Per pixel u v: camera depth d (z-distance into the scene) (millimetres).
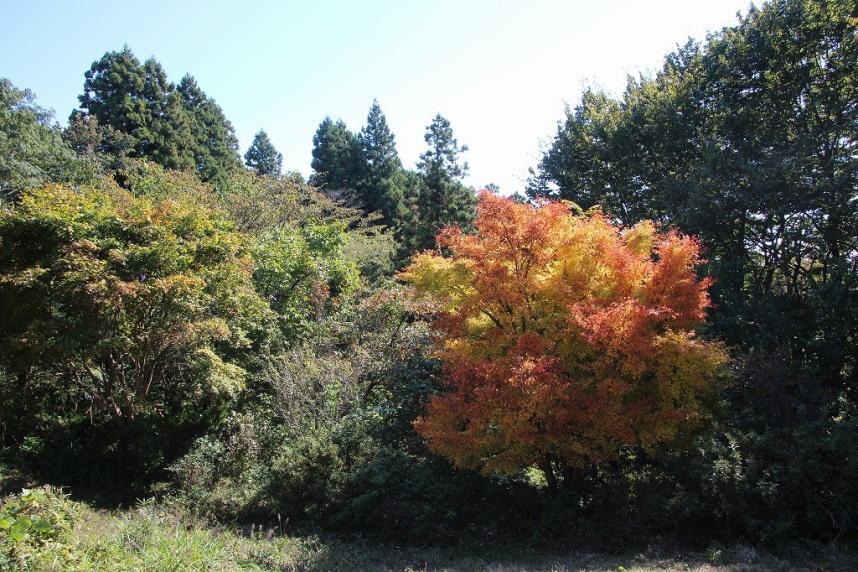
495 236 10141
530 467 12258
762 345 13688
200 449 14102
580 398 9367
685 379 9469
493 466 9891
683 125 19938
